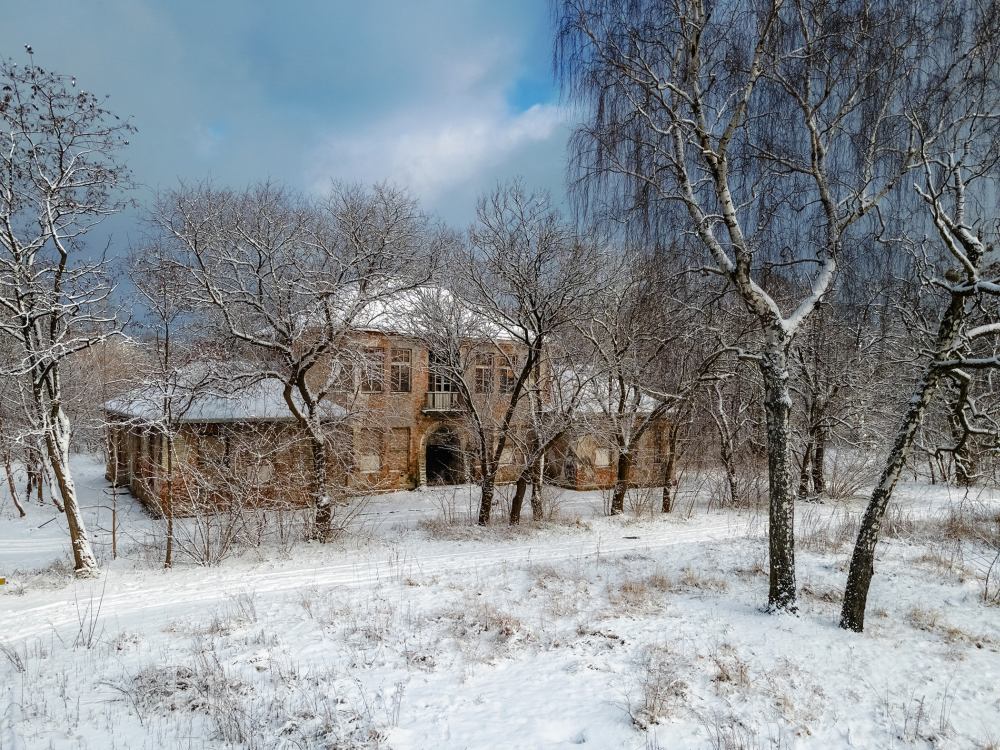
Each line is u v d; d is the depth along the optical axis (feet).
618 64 30.76
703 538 55.88
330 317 54.08
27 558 55.77
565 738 20.08
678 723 20.84
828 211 30.19
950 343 27.27
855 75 30.07
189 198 52.49
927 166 27.17
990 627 29.35
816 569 39.93
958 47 29.22
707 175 33.09
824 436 78.79
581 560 45.34
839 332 64.80
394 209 56.80
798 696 22.77
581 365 69.15
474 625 30.60
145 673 25.58
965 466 56.03
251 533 54.60
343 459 70.54
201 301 50.16
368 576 42.88
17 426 79.25
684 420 71.00
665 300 45.03
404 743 19.79
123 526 67.41
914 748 19.72
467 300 63.05
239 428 68.95
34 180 42.42
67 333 49.06
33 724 21.34
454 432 95.55
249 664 26.50
